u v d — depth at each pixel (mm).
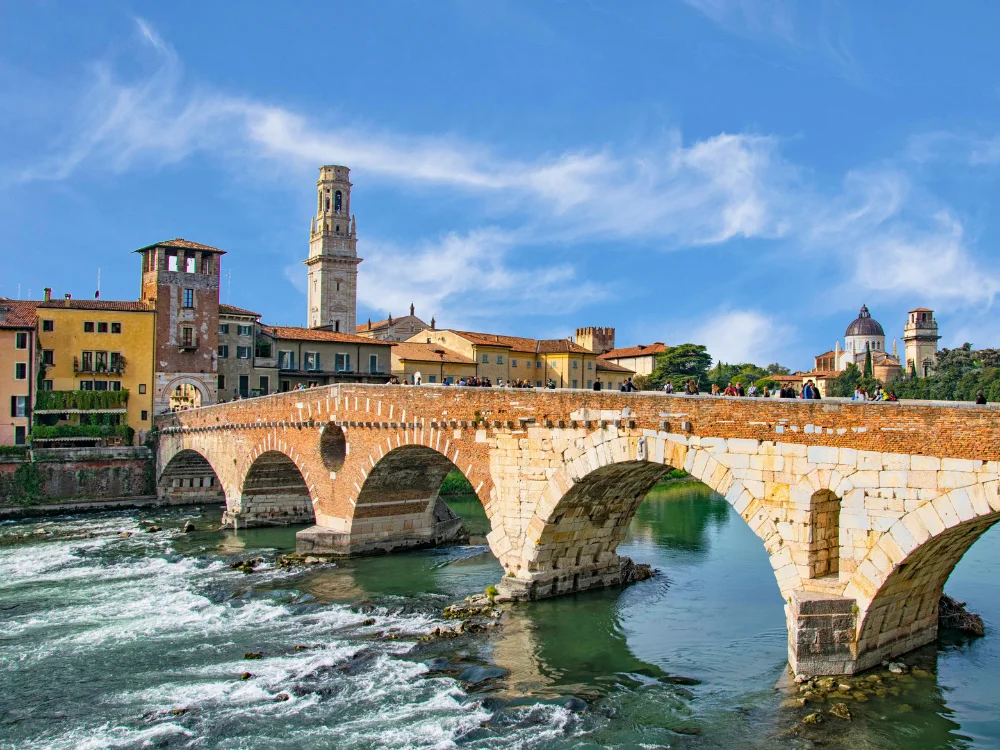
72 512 88000
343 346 111250
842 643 32094
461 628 40875
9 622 44594
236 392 103938
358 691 33875
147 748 29438
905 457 30016
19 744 29953
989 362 146375
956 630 37438
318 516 62156
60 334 95000
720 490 35438
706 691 32906
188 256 101562
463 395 48000
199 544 66750
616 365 139375
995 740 27750
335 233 169250
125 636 42031
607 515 46625
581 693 33219
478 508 83750
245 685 34750
